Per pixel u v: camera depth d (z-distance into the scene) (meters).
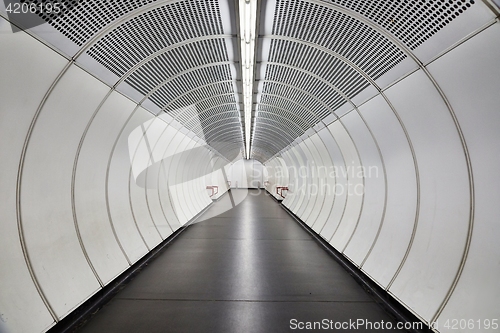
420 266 4.57
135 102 6.35
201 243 9.37
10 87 3.38
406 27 3.67
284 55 5.79
